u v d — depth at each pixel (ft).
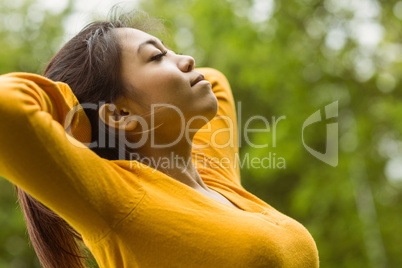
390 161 36.63
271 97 36.81
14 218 43.60
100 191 7.39
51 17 49.34
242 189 9.52
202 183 9.09
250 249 7.55
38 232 8.77
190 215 7.72
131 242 7.58
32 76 7.50
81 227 7.58
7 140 6.93
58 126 7.29
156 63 8.57
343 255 36.19
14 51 48.73
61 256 8.83
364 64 35.01
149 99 8.48
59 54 9.05
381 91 35.47
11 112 6.88
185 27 41.75
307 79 35.42
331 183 35.45
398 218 37.19
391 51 35.01
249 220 7.84
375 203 37.27
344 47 34.55
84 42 8.89
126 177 7.81
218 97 11.29
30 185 7.16
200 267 7.57
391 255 37.27
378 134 36.32
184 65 8.61
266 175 35.58
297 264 8.07
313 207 36.17
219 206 7.96
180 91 8.44
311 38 35.06
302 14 34.86
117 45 8.66
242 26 35.40
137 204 7.61
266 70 35.40
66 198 7.22
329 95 35.14
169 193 7.94
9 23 49.47
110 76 8.57
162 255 7.61
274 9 35.24
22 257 45.16
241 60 36.40
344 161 35.27
